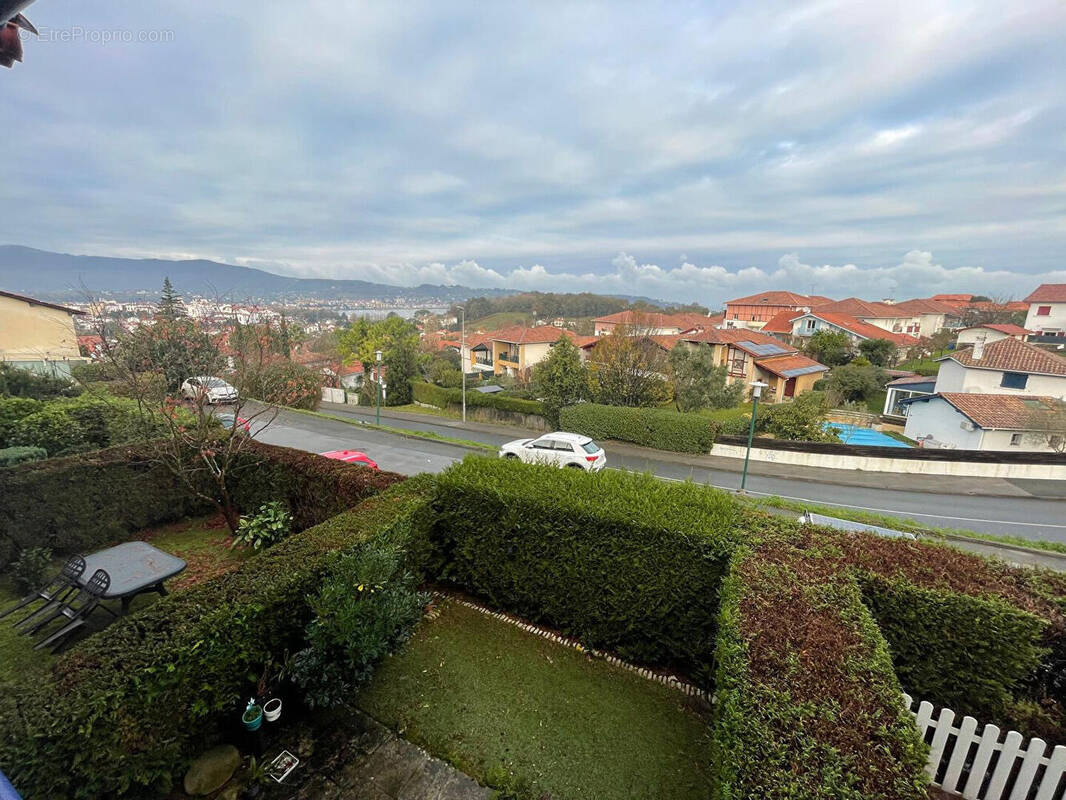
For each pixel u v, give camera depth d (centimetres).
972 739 315
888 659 290
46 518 631
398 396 3734
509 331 5609
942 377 2969
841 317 5228
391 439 2036
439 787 337
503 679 445
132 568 488
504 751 367
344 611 365
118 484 707
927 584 383
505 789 334
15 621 500
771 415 2236
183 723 321
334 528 482
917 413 2623
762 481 1722
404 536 511
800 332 5203
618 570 466
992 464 1816
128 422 932
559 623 509
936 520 1364
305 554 425
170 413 747
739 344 3841
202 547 708
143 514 741
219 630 330
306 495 718
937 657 377
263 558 417
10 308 2016
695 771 354
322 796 327
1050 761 293
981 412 2262
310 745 366
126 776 287
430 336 7131
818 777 216
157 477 755
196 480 798
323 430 2175
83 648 301
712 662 429
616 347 2422
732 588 363
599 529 472
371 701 412
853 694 260
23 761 243
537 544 507
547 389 2527
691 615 442
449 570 583
